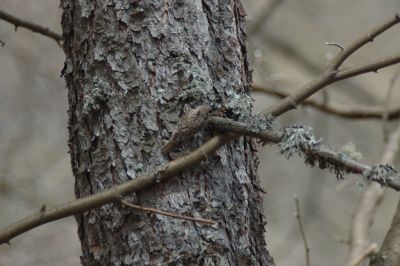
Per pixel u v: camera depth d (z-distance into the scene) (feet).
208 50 22.81
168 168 22.54
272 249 48.52
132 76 22.72
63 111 44.09
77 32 22.94
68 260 36.37
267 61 38.58
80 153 22.93
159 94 22.68
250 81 23.21
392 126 39.70
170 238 22.58
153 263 22.58
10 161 41.57
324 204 49.44
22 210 38.93
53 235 38.78
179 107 22.67
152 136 22.66
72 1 22.98
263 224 23.03
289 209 49.16
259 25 42.39
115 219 22.70
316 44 52.49
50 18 41.81
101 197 22.59
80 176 22.94
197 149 22.59
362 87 51.44
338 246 48.16
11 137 42.47
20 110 43.47
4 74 43.24
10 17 24.86
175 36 22.76
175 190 22.63
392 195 51.78
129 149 22.68
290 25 52.47
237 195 22.79
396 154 29.01
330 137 50.85
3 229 22.85
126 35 22.76
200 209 22.62
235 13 23.08
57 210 22.74
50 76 43.09
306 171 50.16
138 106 22.70
